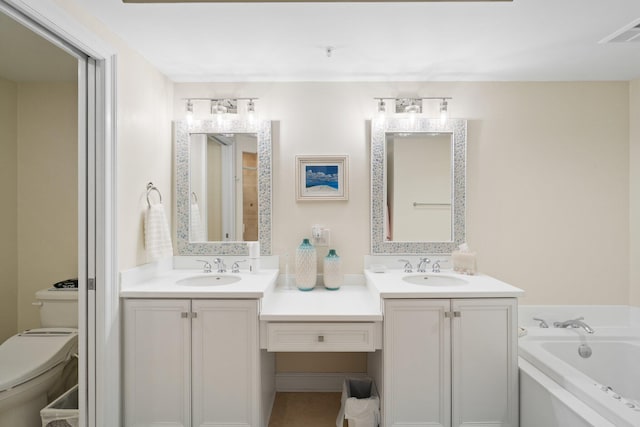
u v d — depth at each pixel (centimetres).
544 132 269
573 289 270
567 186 269
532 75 259
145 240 229
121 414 204
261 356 209
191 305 203
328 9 175
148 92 235
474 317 205
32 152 275
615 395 167
